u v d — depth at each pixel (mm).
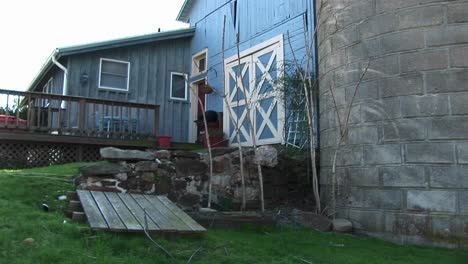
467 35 5176
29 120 9602
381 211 5551
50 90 14188
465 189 4988
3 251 3451
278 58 9625
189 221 4738
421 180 5234
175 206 5398
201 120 11602
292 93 8312
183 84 13305
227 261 3934
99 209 4801
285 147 8133
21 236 3809
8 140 9375
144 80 12664
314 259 4262
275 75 9562
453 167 5066
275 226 5836
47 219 4426
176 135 12938
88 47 11672
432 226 5109
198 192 6637
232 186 6926
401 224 5332
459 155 5051
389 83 5590
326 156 6637
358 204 5836
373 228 5621
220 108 11680
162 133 12688
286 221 5926
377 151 5648
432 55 5301
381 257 4477
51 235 3953
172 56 13219
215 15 12352
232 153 7012
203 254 4078
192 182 6621
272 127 9406
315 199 6586
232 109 11039
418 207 5230
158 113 11023
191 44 13547
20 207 4754
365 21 5922
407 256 4551
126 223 4340
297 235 5352
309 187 7340
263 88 9867
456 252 4746
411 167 5316
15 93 9508
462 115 5086
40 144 9781
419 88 5344
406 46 5480
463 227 4949
